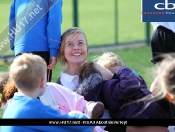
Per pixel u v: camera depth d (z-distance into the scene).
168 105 8.27
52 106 8.57
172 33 10.99
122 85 8.49
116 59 9.72
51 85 8.80
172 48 11.05
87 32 30.22
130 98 8.62
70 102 8.65
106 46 25.73
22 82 7.53
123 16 34.47
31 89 7.56
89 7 34.84
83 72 9.12
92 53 23.84
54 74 17.88
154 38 11.19
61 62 10.00
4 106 8.92
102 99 8.92
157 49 11.18
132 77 8.63
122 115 8.61
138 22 33.47
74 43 9.55
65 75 9.45
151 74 8.94
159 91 8.23
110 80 8.84
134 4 36.34
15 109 7.49
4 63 16.45
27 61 7.58
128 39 28.19
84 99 8.92
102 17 33.72
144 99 8.48
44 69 7.67
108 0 35.94
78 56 9.49
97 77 8.96
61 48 9.80
